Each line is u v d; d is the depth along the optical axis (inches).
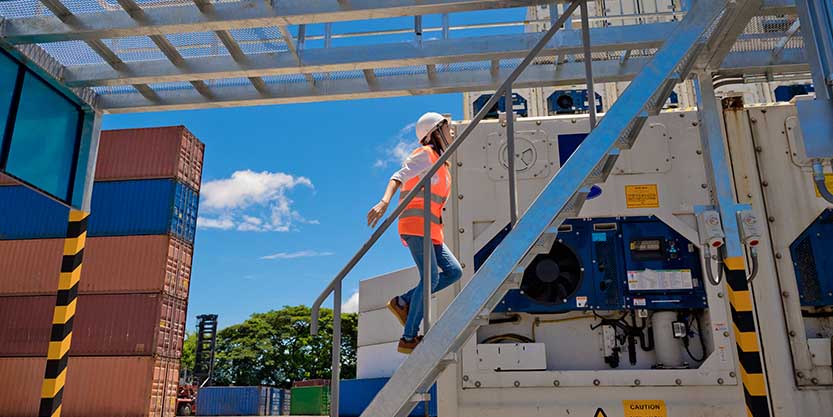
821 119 122.5
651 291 173.3
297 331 2480.3
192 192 724.7
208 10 162.2
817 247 170.6
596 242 179.3
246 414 1423.5
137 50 186.4
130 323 633.0
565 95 233.6
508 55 171.9
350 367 2420.0
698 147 181.0
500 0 155.9
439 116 152.0
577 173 122.0
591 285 176.1
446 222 181.9
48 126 207.8
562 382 166.2
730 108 183.0
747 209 152.5
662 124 184.1
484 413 166.7
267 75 183.8
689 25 135.3
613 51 175.0
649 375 164.7
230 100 201.9
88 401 614.5
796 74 187.9
